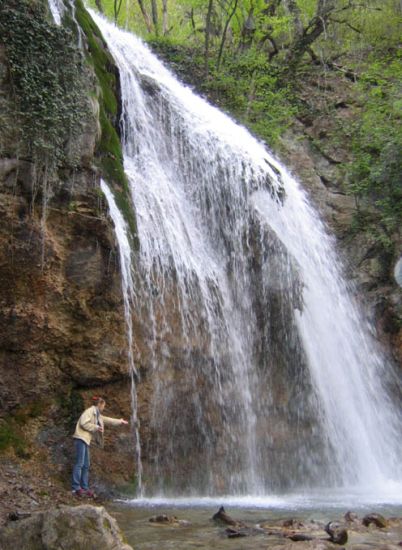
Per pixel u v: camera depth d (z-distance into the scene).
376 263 20.73
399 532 8.66
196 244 15.67
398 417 18.58
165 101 18.41
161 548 7.55
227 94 24.73
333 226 21.56
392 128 22.62
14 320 11.26
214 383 13.98
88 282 11.96
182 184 17.02
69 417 11.74
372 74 25.92
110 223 12.38
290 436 15.06
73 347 11.84
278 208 18.36
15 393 11.27
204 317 14.31
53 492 10.51
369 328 19.69
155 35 28.27
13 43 11.70
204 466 13.25
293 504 11.77
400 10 29.06
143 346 12.82
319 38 28.47
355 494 13.84
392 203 21.47
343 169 22.56
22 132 11.50
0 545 6.54
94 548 6.49
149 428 12.58
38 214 11.59
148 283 13.41
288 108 24.39
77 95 12.41
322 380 16.59
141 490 12.08
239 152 18.30
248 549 7.49
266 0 27.97
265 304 15.84
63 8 15.32
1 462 10.59
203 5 28.62
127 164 15.96
